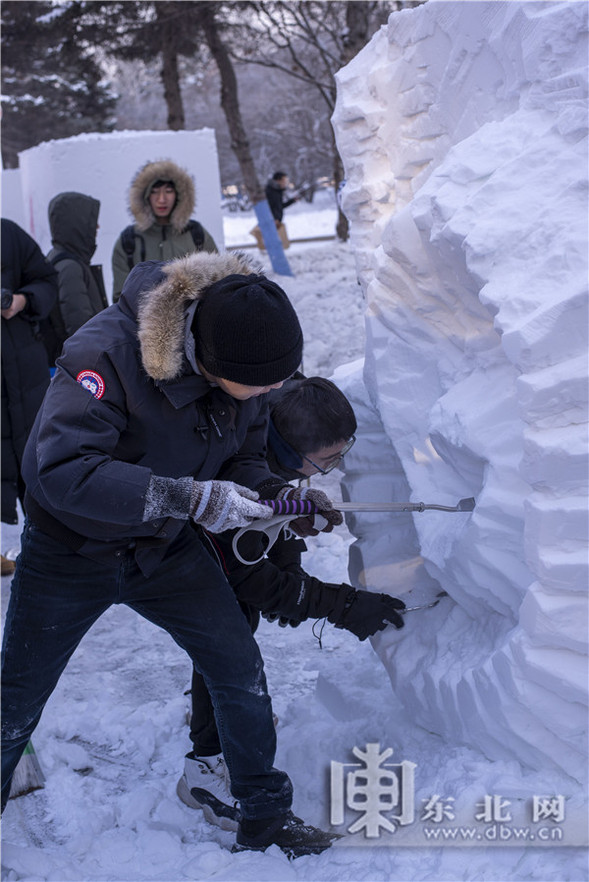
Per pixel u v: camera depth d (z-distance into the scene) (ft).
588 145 6.65
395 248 7.75
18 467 13.48
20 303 12.98
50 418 6.20
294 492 7.39
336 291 31.35
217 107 98.63
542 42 6.93
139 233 17.30
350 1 31.96
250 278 6.37
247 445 7.70
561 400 6.13
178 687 10.61
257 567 7.90
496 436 6.97
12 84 66.28
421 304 7.93
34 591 6.72
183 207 17.12
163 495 6.15
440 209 7.09
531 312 6.26
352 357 27.04
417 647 8.48
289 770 8.59
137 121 104.37
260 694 7.30
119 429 6.37
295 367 6.40
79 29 40.52
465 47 7.92
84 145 29.32
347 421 7.93
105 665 11.26
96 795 8.52
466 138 8.09
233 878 6.96
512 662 6.57
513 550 6.89
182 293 6.25
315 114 87.10
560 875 6.11
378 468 9.07
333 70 38.63
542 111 7.09
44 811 8.29
